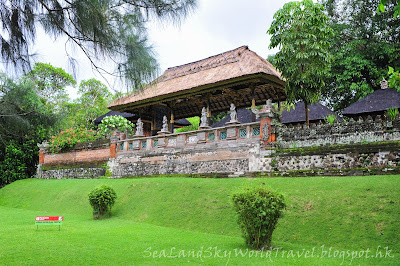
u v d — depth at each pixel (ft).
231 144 50.75
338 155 39.86
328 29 51.03
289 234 29.17
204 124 56.49
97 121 104.47
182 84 69.82
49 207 55.16
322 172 39.99
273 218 25.76
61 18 20.44
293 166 43.27
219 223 34.42
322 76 53.01
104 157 70.44
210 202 39.04
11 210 54.85
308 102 55.01
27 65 21.85
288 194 35.24
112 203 44.14
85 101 134.51
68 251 25.26
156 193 46.29
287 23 52.19
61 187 62.59
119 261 23.04
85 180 64.28
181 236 31.04
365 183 33.01
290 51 51.67
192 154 55.57
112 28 20.36
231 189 40.52
